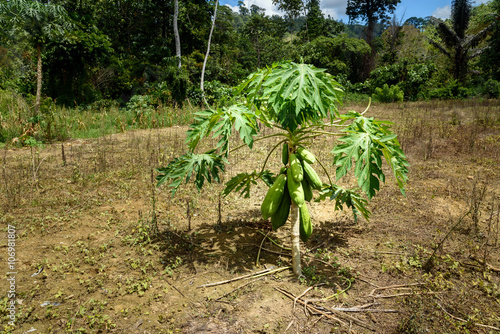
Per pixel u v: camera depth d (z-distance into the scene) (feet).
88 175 23.21
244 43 153.99
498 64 111.24
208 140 33.94
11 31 42.91
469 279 11.66
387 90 94.43
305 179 11.84
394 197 19.02
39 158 28.07
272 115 11.80
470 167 24.11
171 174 12.05
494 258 12.76
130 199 19.36
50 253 13.43
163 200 19.25
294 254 11.91
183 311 10.25
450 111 57.36
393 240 14.47
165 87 71.41
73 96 71.26
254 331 9.42
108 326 9.52
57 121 42.16
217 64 110.83
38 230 15.33
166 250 13.82
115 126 47.57
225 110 11.32
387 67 111.55
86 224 16.12
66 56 69.00
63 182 22.06
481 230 14.94
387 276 12.02
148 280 11.75
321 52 130.21
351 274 12.13
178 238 14.85
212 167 11.92
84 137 40.60
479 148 28.48
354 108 69.77
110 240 14.53
